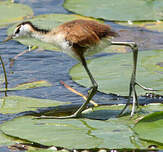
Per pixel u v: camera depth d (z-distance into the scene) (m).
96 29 9.38
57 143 7.93
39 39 10.24
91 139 8.08
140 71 11.52
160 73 11.33
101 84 10.91
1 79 11.72
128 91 10.45
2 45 14.17
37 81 11.62
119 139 8.08
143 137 8.02
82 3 17.14
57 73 12.30
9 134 8.38
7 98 10.30
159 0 17.30
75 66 12.33
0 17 15.88
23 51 13.82
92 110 9.84
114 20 15.66
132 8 16.62
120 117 9.35
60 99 10.68
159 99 10.55
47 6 17.48
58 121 9.07
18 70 12.41
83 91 11.16
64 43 9.55
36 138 8.16
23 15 16.06
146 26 15.34
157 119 8.55
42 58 13.35
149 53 12.77
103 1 17.30
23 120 9.12
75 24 9.52
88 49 9.53
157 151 7.62
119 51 13.55
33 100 10.16
